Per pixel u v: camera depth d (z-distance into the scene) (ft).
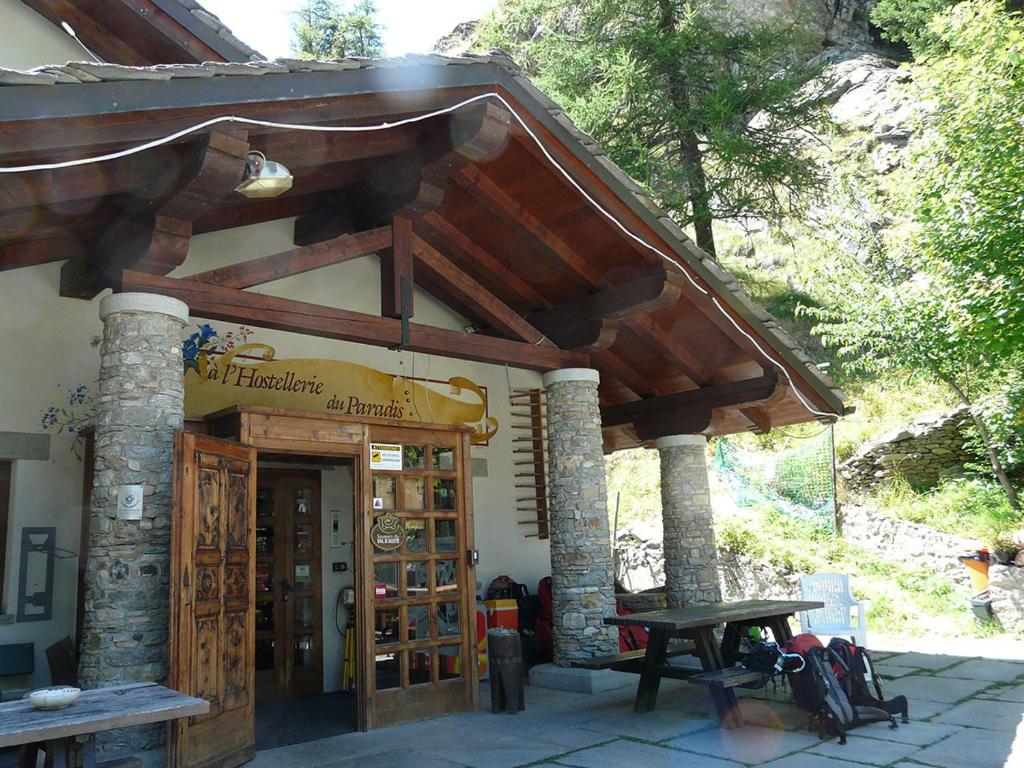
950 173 37.06
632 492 57.26
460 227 27.25
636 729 20.84
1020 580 34.86
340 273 29.84
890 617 37.45
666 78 55.62
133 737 16.89
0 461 21.99
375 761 18.40
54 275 23.16
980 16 39.68
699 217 55.21
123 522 17.54
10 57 24.21
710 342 30.48
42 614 21.54
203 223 24.08
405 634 22.31
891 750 18.22
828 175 58.75
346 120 19.57
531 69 59.93
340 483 28.91
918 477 47.47
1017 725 19.90
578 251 26.63
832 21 82.99
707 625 21.39
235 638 18.54
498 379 34.12
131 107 14.99
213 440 18.11
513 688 23.12
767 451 54.39
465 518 24.13
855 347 43.42
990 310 33.86
